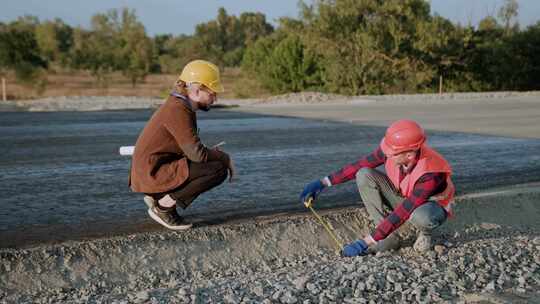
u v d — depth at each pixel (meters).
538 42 38.00
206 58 55.03
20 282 3.72
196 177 4.23
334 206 5.53
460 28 36.22
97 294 3.71
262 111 17.31
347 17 34.25
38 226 4.71
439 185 4.07
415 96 26.67
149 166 4.13
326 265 4.11
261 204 5.53
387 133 3.96
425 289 3.62
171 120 4.00
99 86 36.53
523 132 11.38
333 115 15.62
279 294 3.41
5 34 33.94
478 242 4.65
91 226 4.73
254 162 7.75
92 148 8.88
